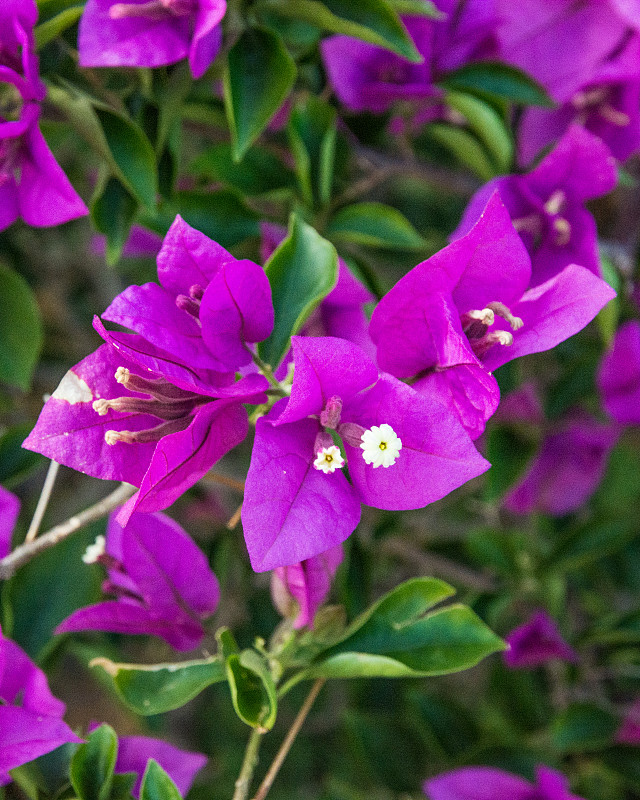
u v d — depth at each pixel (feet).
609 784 1.53
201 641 1.21
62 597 1.35
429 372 1.07
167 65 1.25
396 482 1.01
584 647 1.50
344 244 1.34
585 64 1.38
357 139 1.41
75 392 1.04
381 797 1.52
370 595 1.30
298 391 0.99
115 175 1.26
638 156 1.53
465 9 1.37
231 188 1.31
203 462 1.03
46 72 1.20
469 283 1.05
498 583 1.55
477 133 1.38
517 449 1.45
